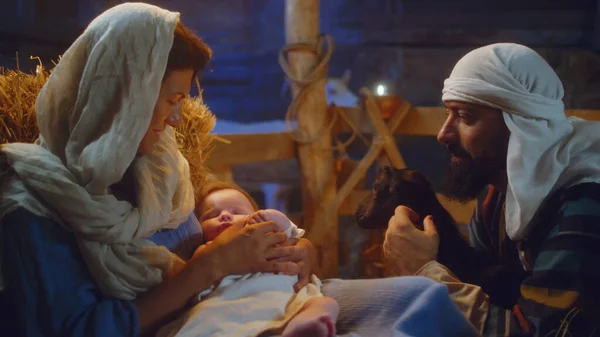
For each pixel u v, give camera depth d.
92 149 1.56
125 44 1.56
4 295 1.59
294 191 4.98
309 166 3.52
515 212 1.90
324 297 1.65
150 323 1.59
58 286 1.54
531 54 1.94
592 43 5.57
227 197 1.98
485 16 5.77
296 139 3.50
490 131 1.94
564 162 1.84
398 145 5.16
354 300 1.75
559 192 1.86
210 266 1.65
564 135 1.89
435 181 5.04
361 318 1.72
